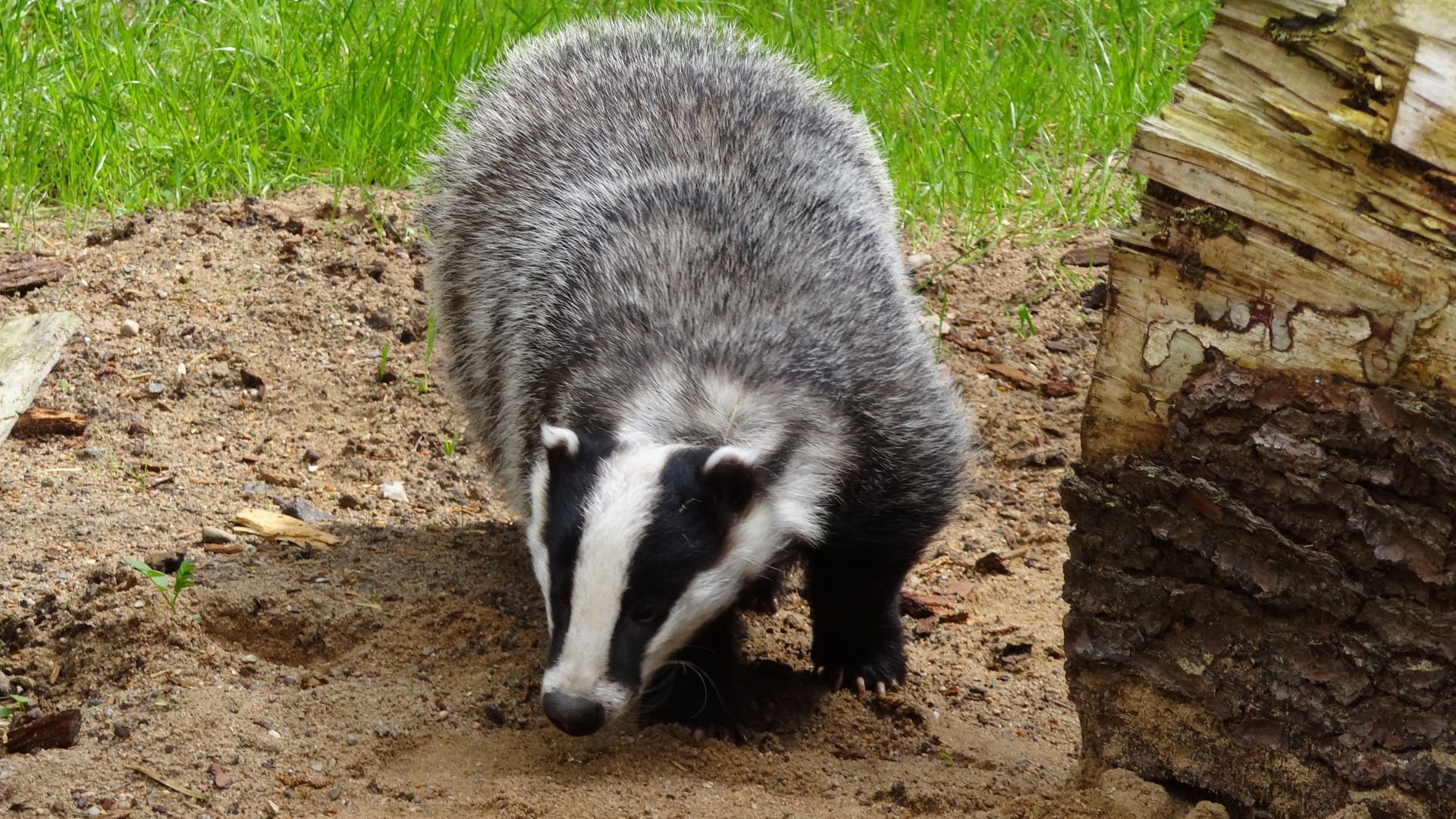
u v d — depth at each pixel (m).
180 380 8.17
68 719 5.24
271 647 6.08
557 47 8.08
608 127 7.06
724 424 5.39
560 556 4.99
